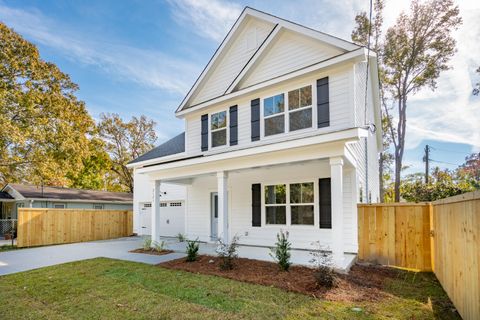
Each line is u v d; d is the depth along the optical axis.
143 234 16.16
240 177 11.08
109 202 22.03
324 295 4.99
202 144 11.98
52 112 15.80
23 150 14.86
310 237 9.16
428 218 7.16
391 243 7.55
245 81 10.82
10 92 14.61
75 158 16.20
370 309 4.45
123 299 5.03
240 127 10.66
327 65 8.45
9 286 6.09
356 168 8.81
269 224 10.18
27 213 12.74
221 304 4.68
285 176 9.91
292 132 9.21
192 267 7.23
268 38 10.01
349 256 7.88
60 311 4.59
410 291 5.41
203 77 12.31
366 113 10.53
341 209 6.54
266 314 4.26
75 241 14.13
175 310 4.48
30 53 15.48
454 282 4.66
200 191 12.58
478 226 3.55
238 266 7.12
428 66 21.52
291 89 9.39
